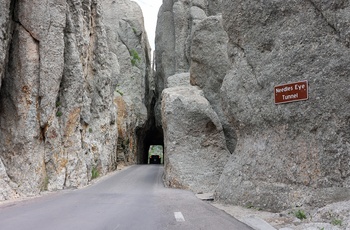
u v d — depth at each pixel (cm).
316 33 1026
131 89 4425
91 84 2523
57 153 1769
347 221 708
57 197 1273
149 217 828
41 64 1708
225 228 704
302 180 1006
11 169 1589
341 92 952
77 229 676
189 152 1869
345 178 926
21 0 1711
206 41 2255
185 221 778
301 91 1034
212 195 1494
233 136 2106
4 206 1031
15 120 1652
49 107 1725
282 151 1087
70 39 1977
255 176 1164
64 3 1839
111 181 2089
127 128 3869
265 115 1160
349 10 955
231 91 1337
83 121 2248
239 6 1305
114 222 756
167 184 1841
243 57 1302
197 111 1908
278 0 1136
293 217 887
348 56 952
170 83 2834
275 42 1146
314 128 1000
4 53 1547
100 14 2698
